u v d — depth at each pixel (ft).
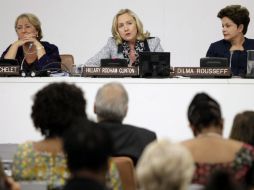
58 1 65.21
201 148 27.84
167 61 44.52
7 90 42.98
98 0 65.21
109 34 65.41
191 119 28.60
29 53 51.39
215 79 42.86
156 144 22.77
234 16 52.47
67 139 23.04
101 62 44.34
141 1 64.90
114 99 31.89
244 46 52.90
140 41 52.13
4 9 65.31
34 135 42.96
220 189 19.17
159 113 42.75
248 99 42.78
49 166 26.99
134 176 30.07
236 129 30.22
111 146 23.29
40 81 42.93
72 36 65.41
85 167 22.82
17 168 27.14
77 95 27.89
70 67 53.78
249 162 27.37
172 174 21.97
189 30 64.80
